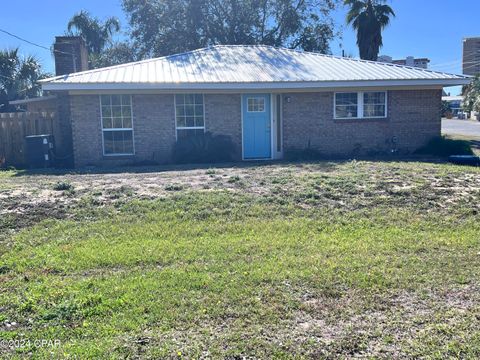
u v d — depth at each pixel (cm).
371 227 782
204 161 1631
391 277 561
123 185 1057
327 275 564
